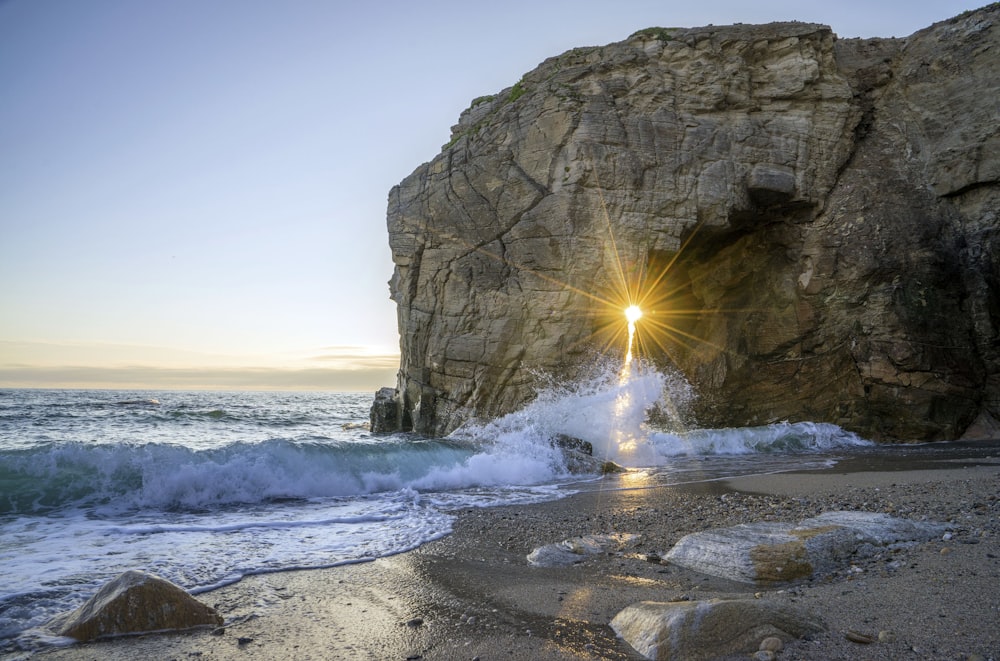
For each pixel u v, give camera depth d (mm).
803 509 8312
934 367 19469
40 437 21969
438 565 6176
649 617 4172
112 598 4504
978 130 21094
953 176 21281
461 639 4266
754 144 21531
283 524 8086
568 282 20297
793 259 22219
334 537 7395
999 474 10391
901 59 23672
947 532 6176
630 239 20266
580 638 4242
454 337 22406
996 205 20750
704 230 21453
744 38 22094
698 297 24016
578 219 20297
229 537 7367
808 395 20922
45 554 6484
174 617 4520
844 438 19922
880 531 6043
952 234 21188
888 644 3729
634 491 10820
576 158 20344
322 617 4723
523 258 21094
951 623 3953
